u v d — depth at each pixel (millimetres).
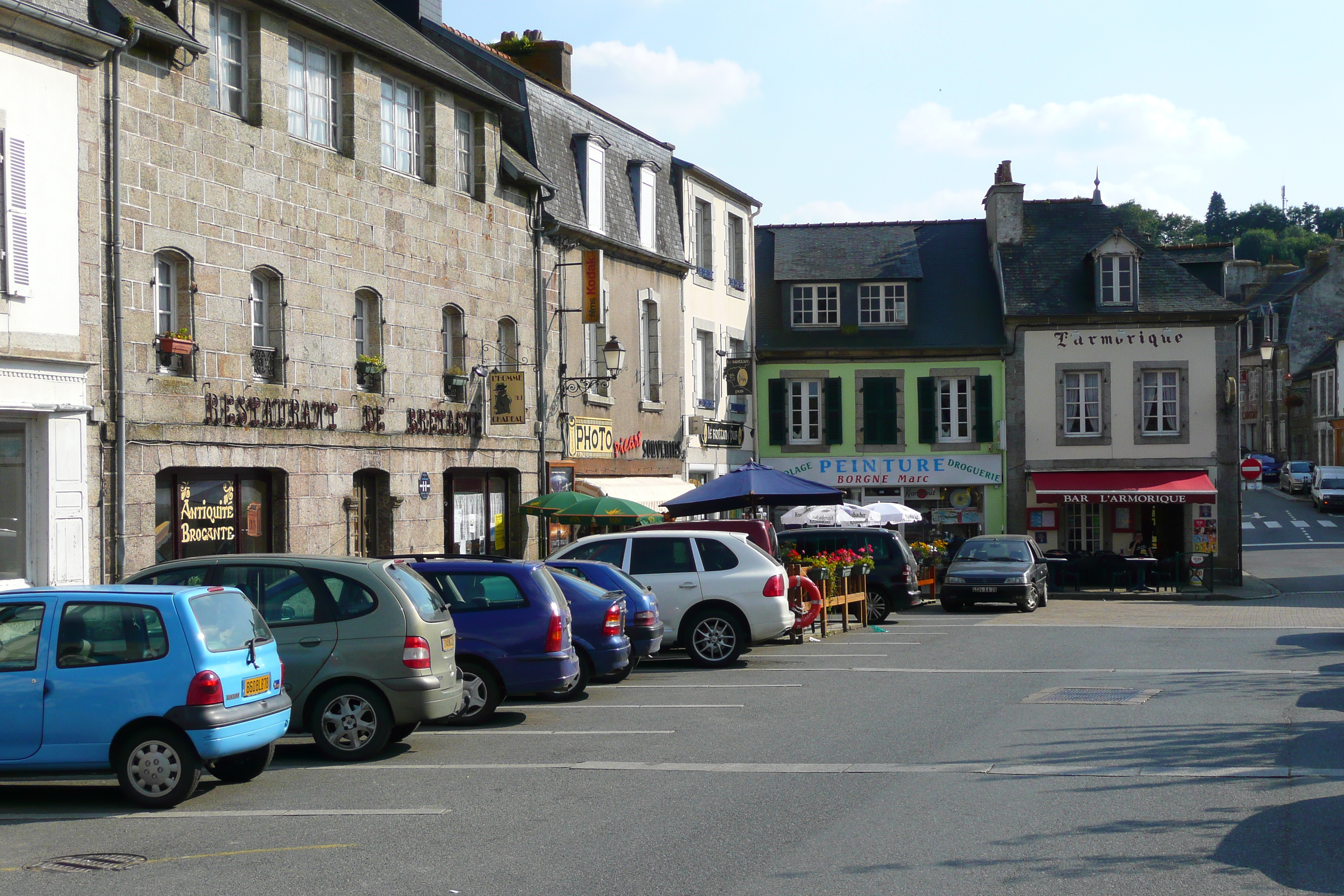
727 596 17922
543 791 9531
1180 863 7156
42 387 14641
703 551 18219
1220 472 39312
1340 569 42812
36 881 7277
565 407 26562
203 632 9438
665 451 31703
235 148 17656
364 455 20281
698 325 33938
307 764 10984
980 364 40188
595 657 14820
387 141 21312
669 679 16641
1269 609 30625
